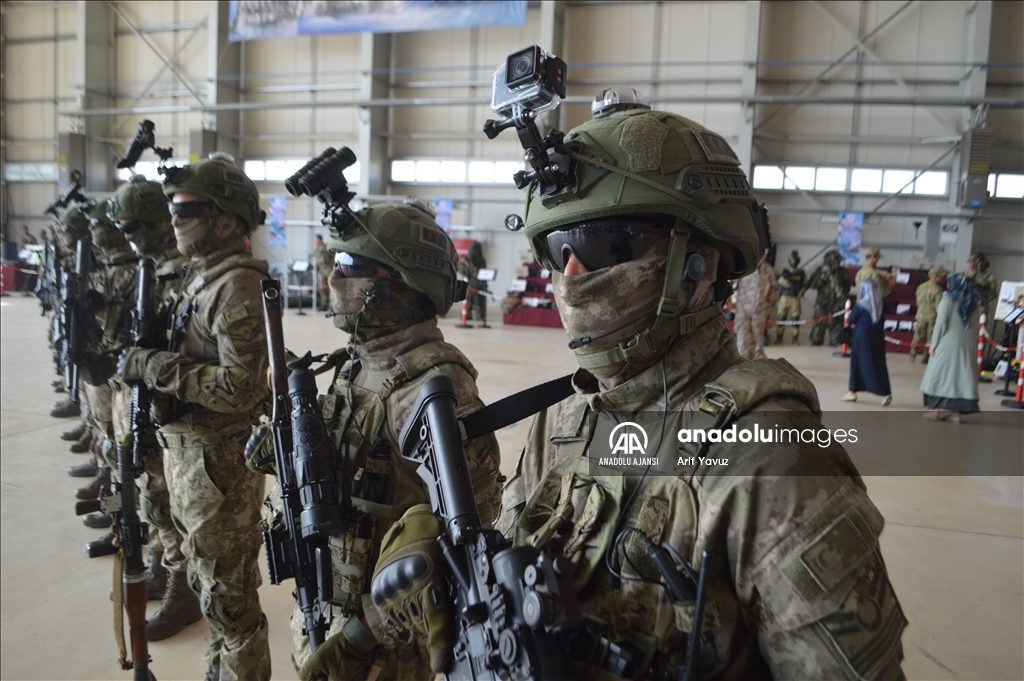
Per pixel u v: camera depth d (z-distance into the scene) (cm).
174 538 281
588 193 99
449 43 1599
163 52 1806
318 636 157
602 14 1478
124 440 231
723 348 103
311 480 154
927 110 1344
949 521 391
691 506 88
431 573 98
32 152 2058
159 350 242
